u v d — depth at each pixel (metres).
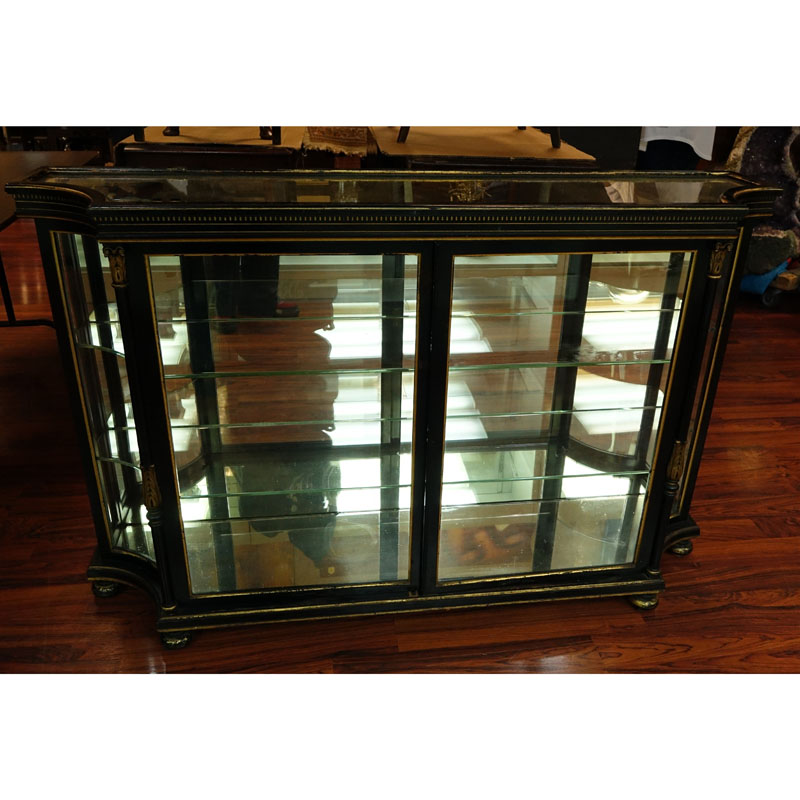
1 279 2.80
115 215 1.22
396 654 1.65
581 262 1.52
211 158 1.66
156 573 1.70
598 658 1.65
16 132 3.89
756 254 3.45
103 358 1.55
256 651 1.64
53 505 2.07
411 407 1.54
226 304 1.44
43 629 1.68
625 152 1.85
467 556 1.75
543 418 1.79
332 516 1.78
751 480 2.28
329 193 1.34
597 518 1.87
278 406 1.59
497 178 1.49
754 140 3.28
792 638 1.71
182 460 1.55
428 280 1.36
